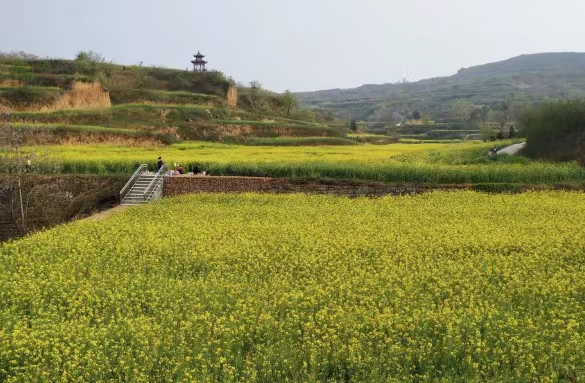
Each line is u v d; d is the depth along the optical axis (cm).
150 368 1465
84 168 4334
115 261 2355
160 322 1773
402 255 2417
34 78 8744
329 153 5953
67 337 1606
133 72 11206
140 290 1967
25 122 7244
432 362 1526
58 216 3716
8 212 3788
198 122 8744
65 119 7681
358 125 16438
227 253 2403
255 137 8819
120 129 7162
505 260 2309
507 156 5206
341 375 1471
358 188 4094
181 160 4719
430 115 19112
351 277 2133
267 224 2975
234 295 1961
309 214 3272
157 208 3488
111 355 1530
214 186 4162
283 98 13425
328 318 1747
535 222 3022
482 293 1962
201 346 1571
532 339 1581
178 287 2003
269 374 1448
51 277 2089
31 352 1547
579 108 5259
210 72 12038
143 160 4522
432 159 5247
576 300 1945
